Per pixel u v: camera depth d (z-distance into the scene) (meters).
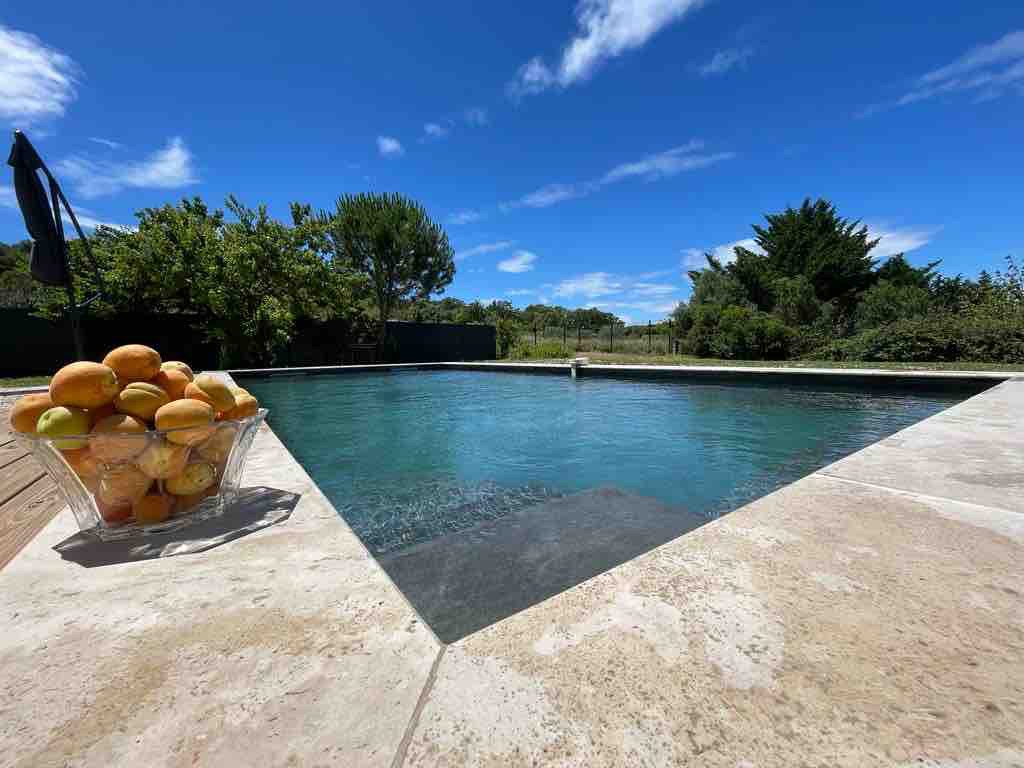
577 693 0.57
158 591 0.84
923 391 6.07
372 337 14.45
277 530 1.14
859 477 1.45
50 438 1.01
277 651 0.66
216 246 11.02
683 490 2.79
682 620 0.71
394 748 0.50
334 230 13.77
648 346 17.38
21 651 0.66
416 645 0.68
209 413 1.15
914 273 21.92
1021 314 9.30
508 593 1.58
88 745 0.50
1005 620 0.69
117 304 10.50
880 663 0.61
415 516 2.38
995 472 1.50
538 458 3.58
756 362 10.73
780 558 0.91
